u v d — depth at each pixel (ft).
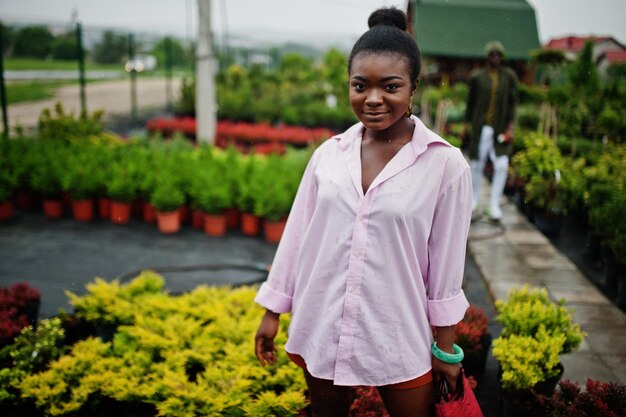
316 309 6.01
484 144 22.59
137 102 65.98
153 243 20.33
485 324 11.28
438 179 5.53
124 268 17.66
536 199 22.22
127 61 74.49
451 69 61.87
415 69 5.47
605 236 17.16
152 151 27.22
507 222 22.77
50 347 10.36
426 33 61.16
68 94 62.28
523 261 18.06
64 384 9.22
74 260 18.13
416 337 5.75
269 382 9.23
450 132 38.93
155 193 21.34
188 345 10.62
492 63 21.89
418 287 5.74
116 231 21.52
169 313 11.73
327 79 53.52
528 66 60.80
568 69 27.30
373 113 5.39
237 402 8.52
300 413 8.98
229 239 21.22
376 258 5.54
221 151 35.14
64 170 22.91
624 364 11.44
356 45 5.58
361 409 8.69
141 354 9.98
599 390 8.67
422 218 5.52
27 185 23.45
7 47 52.85
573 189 22.27
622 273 15.31
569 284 16.14
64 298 15.12
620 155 22.88
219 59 82.69
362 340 5.69
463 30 61.31
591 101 29.32
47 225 21.88
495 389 10.69
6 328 10.73
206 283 16.63
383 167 5.68
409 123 5.86
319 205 5.89
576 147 30.12
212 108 38.96
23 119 43.91
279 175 23.32
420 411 5.93
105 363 9.73
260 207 20.52
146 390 8.80
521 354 9.23
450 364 5.80
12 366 10.33
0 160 23.50
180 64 119.96
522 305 10.86
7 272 16.79
